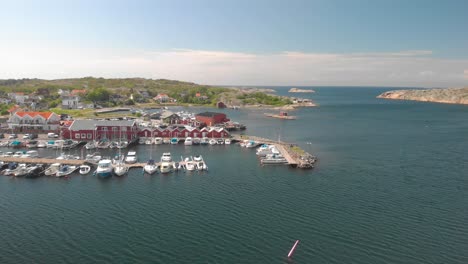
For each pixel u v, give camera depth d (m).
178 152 120.19
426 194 77.50
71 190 79.06
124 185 82.81
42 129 143.00
